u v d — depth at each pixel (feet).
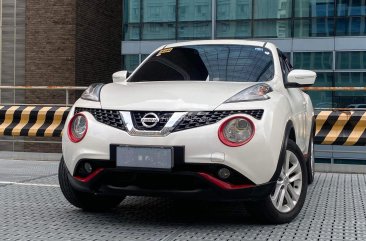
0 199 18.02
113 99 14.34
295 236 13.23
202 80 16.40
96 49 68.13
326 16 67.72
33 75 62.95
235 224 14.60
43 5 62.64
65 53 62.39
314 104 65.05
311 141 22.20
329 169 26.94
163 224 14.58
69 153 14.28
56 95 62.39
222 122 13.14
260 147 13.23
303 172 15.24
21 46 63.26
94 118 14.03
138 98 14.12
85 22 64.95
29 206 16.90
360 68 66.54
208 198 13.21
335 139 27.32
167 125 13.21
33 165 28.09
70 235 13.26
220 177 13.11
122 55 74.28
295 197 14.98
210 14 71.36
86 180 13.94
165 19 73.05
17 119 32.37
